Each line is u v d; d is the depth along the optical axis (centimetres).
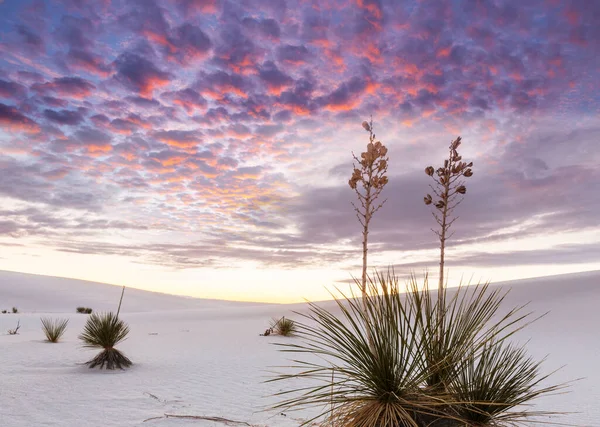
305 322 2753
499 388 322
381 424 288
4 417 699
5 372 1173
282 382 1132
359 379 321
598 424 770
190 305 9619
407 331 315
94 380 1092
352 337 323
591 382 1236
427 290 319
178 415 733
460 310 332
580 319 2703
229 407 834
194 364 1466
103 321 1340
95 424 673
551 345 2020
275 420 732
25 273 9375
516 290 3906
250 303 11725
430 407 308
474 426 308
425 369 311
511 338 2228
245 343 2211
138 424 678
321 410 810
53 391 927
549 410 892
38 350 1731
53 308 7219
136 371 1275
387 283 324
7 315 4206
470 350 338
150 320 4175
